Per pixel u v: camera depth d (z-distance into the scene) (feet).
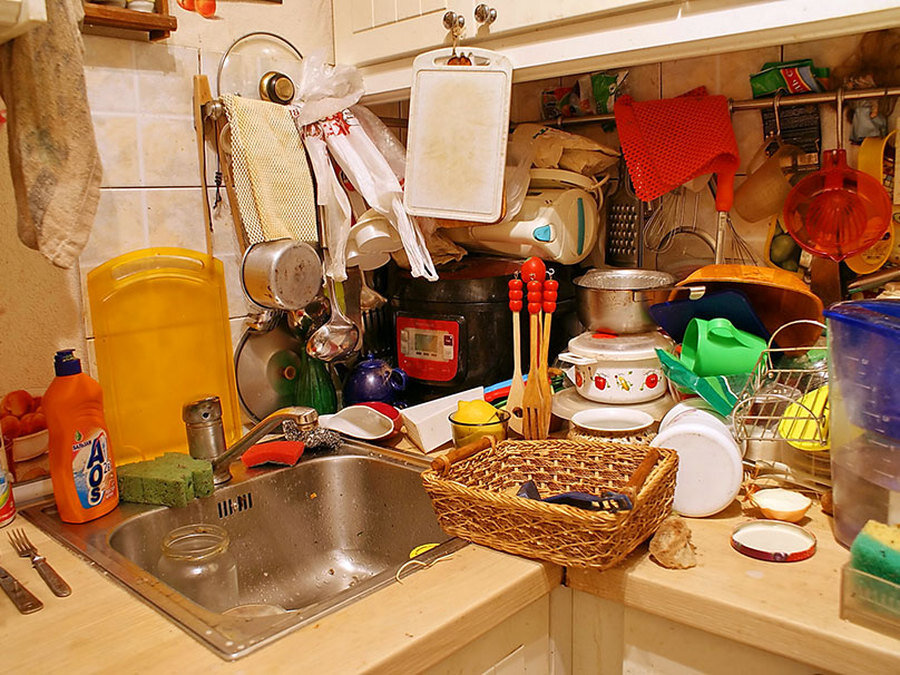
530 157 4.83
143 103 4.23
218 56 4.55
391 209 4.66
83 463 3.61
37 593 2.97
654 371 4.22
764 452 3.75
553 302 4.16
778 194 4.41
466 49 4.35
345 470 4.49
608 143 5.10
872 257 4.16
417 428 4.44
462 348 4.84
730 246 4.72
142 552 3.73
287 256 4.35
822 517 3.44
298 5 4.99
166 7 4.09
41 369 3.98
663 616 2.95
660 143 4.54
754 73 4.43
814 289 4.36
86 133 3.12
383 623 2.68
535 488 3.41
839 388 3.07
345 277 4.70
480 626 2.82
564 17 3.84
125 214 4.21
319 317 4.93
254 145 4.42
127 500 3.90
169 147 4.36
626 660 3.18
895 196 4.03
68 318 4.02
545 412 4.26
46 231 3.07
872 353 2.88
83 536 3.50
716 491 3.40
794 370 3.71
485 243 5.10
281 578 4.25
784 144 4.38
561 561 3.02
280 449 4.32
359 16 4.89
